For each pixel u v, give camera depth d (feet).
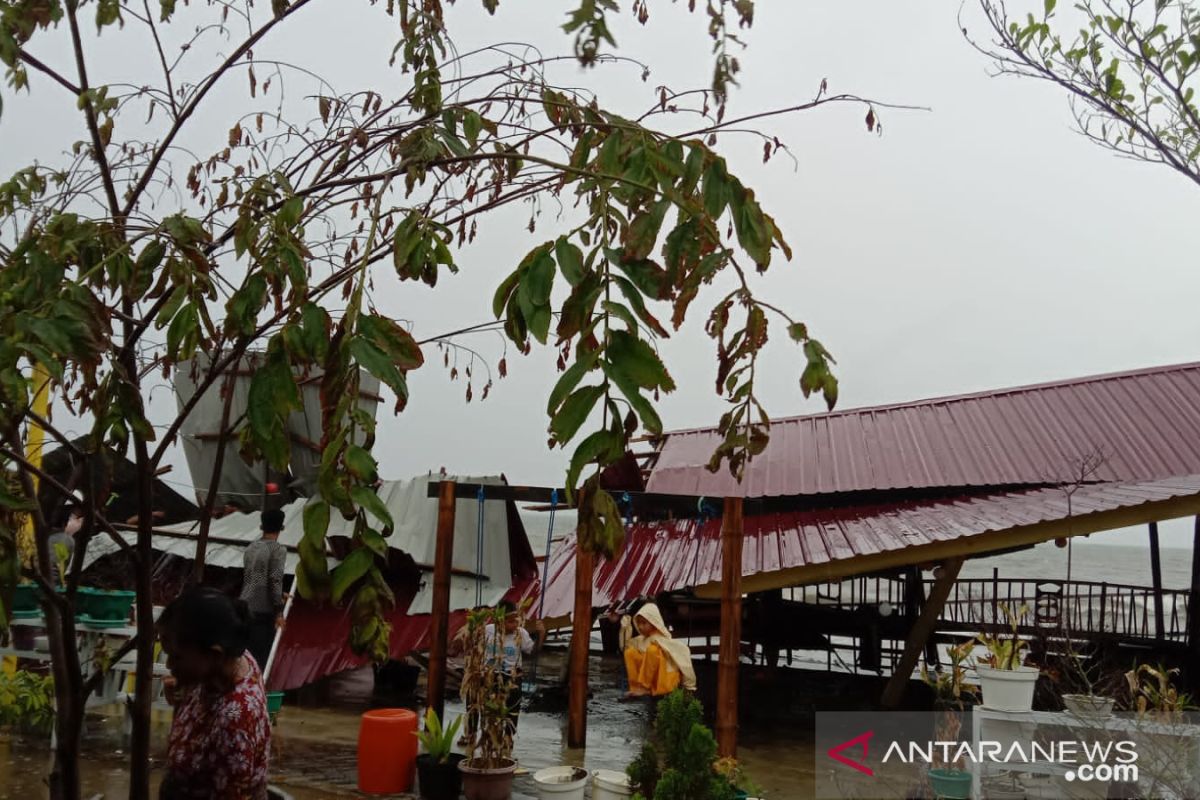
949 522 38.27
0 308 8.58
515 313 7.79
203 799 10.51
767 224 8.82
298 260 8.61
